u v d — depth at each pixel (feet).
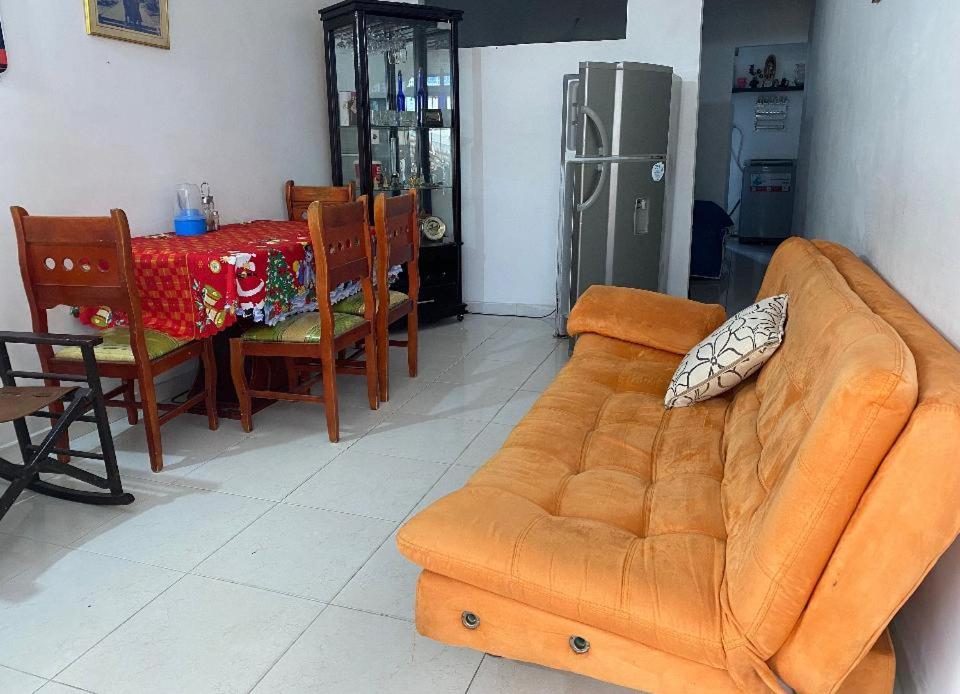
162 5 11.07
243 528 7.50
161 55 11.21
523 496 5.41
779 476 4.38
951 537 3.47
